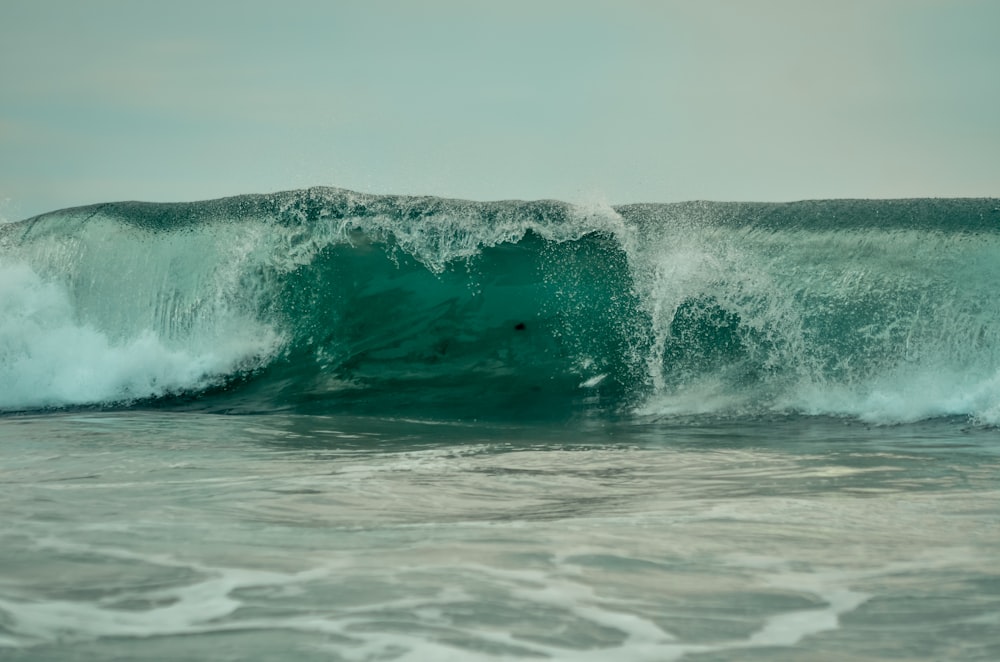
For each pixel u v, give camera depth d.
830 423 11.38
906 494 6.93
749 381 12.68
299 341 14.57
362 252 15.05
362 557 5.12
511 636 4.02
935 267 13.02
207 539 5.54
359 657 3.81
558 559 5.08
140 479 7.65
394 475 7.85
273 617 4.23
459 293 14.55
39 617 4.23
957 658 3.79
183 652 3.86
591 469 8.20
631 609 4.33
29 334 15.02
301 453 9.19
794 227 13.75
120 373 14.61
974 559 5.06
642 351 13.32
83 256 15.61
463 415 12.26
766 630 4.09
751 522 5.96
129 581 4.72
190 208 15.77
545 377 13.26
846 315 12.98
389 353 14.06
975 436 10.33
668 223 14.06
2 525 5.88
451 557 5.12
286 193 15.47
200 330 14.93
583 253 14.25
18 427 11.38
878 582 4.70
